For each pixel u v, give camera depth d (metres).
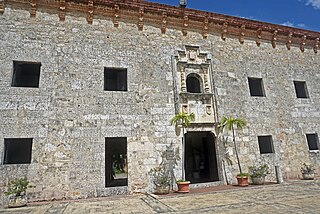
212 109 14.77
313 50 19.81
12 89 11.37
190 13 15.54
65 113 11.86
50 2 13.02
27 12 12.61
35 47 12.25
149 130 13.10
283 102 16.97
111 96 12.88
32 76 15.21
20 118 11.15
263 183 13.77
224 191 11.93
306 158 16.33
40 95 11.72
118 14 14.12
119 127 12.57
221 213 7.84
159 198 10.80
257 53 17.41
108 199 10.89
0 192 10.16
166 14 15.07
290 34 18.59
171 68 14.65
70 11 13.37
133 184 12.10
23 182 10.16
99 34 13.59
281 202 9.18
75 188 11.16
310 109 17.67
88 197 11.23
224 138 14.55
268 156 15.33
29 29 12.39
